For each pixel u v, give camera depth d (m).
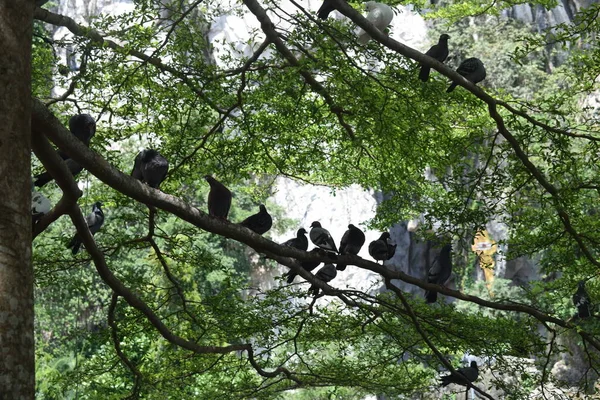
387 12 10.86
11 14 5.67
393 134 10.63
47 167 7.47
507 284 35.25
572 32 11.08
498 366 11.84
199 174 12.24
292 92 10.53
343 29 10.42
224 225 8.70
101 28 10.98
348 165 14.10
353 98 10.41
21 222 5.37
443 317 11.67
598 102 21.09
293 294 11.54
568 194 11.24
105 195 12.65
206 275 28.25
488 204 12.35
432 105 10.71
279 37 10.90
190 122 12.41
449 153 12.30
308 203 37.16
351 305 11.29
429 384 14.08
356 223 37.22
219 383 12.77
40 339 24.28
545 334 28.80
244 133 11.69
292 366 13.63
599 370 12.48
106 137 11.36
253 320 11.48
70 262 10.99
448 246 11.86
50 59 11.32
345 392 17.69
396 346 12.88
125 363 11.47
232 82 11.20
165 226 26.77
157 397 12.35
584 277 12.84
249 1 10.31
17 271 5.24
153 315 10.18
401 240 38.25
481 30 34.59
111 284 9.66
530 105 11.59
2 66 5.59
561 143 11.22
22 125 5.59
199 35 11.56
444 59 11.19
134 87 11.62
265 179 19.91
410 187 13.30
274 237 35.62
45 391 20.06
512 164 11.95
